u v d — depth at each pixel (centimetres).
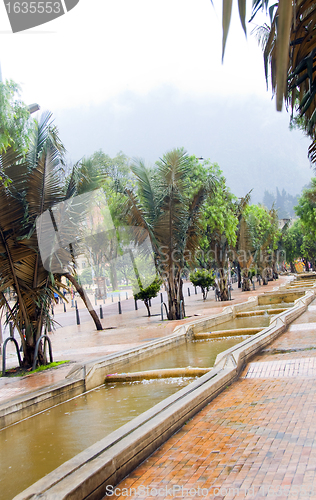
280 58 105
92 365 729
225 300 2441
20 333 905
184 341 1091
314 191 4047
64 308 2755
